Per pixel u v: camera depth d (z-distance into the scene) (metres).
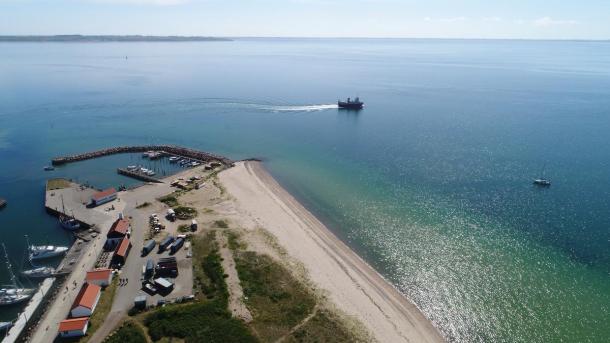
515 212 111.25
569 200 118.06
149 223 101.12
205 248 90.06
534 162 149.62
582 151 161.12
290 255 89.62
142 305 71.00
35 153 160.38
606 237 98.31
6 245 94.56
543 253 92.19
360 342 65.62
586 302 76.69
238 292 75.38
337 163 151.38
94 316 68.94
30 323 68.69
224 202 114.81
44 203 115.69
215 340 63.97
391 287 81.44
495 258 90.69
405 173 140.88
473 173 140.00
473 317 73.69
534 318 73.06
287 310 71.50
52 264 86.88
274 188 127.75
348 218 109.06
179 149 160.00
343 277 83.31
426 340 68.06
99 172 140.88
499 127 199.25
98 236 95.75
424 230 102.62
